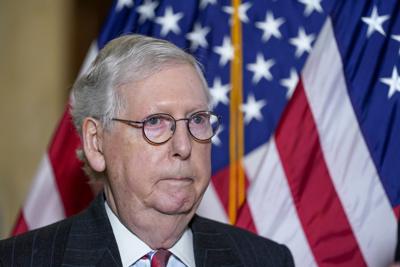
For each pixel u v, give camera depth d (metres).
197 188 2.72
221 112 4.05
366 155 3.63
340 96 3.69
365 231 3.59
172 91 2.63
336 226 3.59
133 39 2.73
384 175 3.62
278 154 3.64
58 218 3.89
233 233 3.10
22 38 6.39
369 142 3.64
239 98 4.07
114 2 4.04
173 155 2.64
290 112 3.68
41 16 6.38
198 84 2.71
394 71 3.72
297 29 4.16
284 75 4.12
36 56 6.39
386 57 3.73
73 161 3.89
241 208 3.62
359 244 3.59
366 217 3.60
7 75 6.39
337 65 3.71
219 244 2.99
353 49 3.73
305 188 3.61
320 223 3.59
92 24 6.46
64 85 6.40
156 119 2.64
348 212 3.60
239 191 3.95
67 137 3.89
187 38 4.08
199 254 2.90
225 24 4.13
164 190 2.66
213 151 4.00
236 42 4.11
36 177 3.90
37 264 2.74
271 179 3.63
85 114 2.77
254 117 4.07
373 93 3.68
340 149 3.64
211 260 2.91
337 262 3.58
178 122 2.64
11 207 6.37
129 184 2.68
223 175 3.96
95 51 3.97
